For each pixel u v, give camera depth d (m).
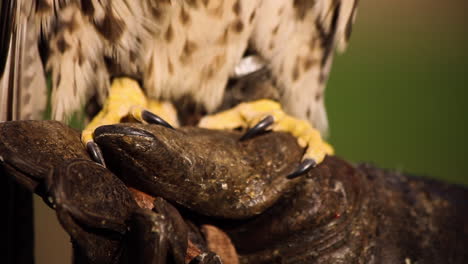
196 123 2.04
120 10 1.99
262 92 2.03
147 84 2.01
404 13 7.86
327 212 1.95
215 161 1.93
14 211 1.99
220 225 1.95
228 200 1.93
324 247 1.95
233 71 2.02
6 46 1.99
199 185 1.92
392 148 5.10
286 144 1.95
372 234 1.96
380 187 2.01
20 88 1.99
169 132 1.92
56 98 2.00
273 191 1.94
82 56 2.00
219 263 1.90
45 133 1.91
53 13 1.99
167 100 2.02
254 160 1.94
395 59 6.71
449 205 2.01
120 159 1.91
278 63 2.03
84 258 1.91
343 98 5.77
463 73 6.50
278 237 1.95
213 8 2.00
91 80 2.00
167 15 2.00
